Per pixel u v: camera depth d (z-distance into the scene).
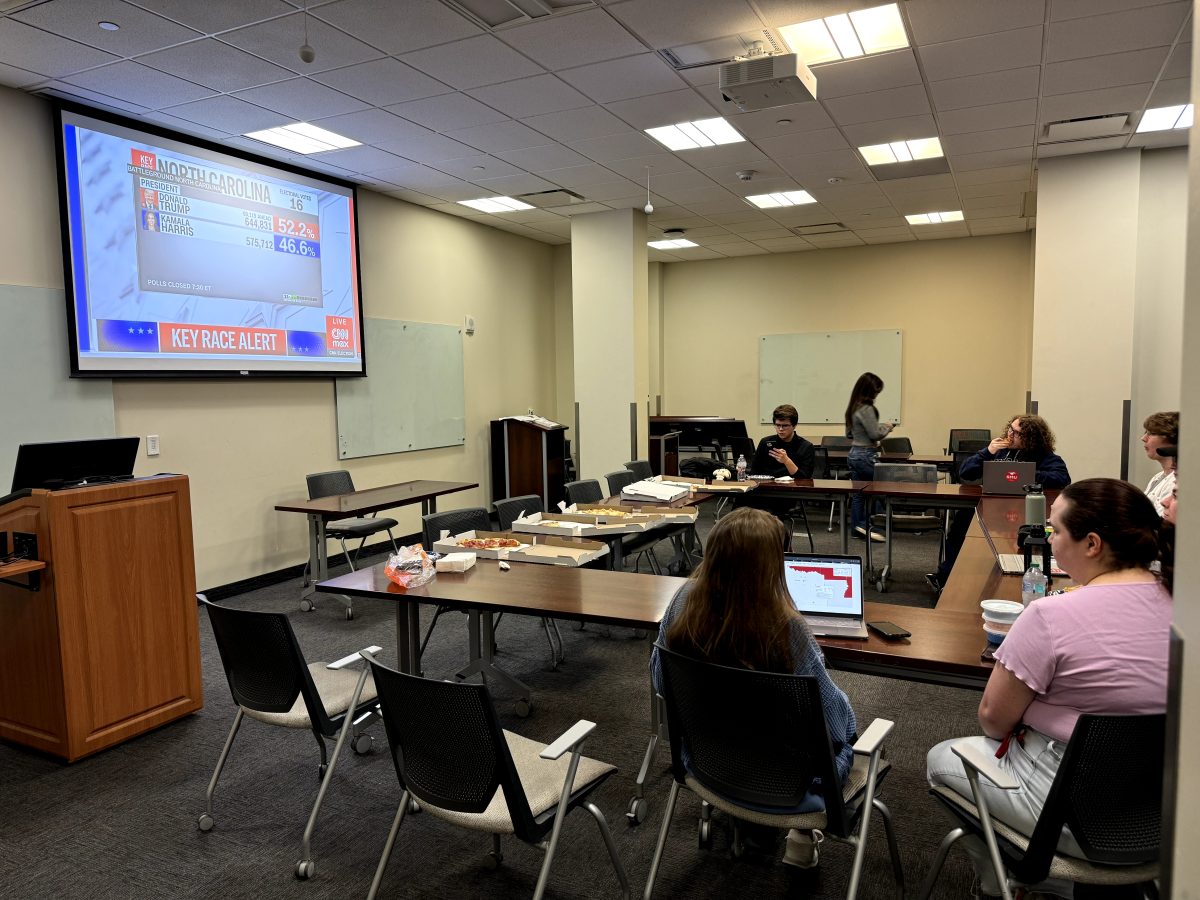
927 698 3.49
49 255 4.39
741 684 1.70
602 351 7.64
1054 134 5.22
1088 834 1.53
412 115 4.75
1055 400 5.89
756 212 7.49
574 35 3.69
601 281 7.59
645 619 2.45
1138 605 1.58
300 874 2.25
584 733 1.82
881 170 6.07
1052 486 4.63
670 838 2.45
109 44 3.68
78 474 3.08
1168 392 5.80
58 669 2.91
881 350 9.20
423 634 4.45
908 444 8.45
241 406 5.51
